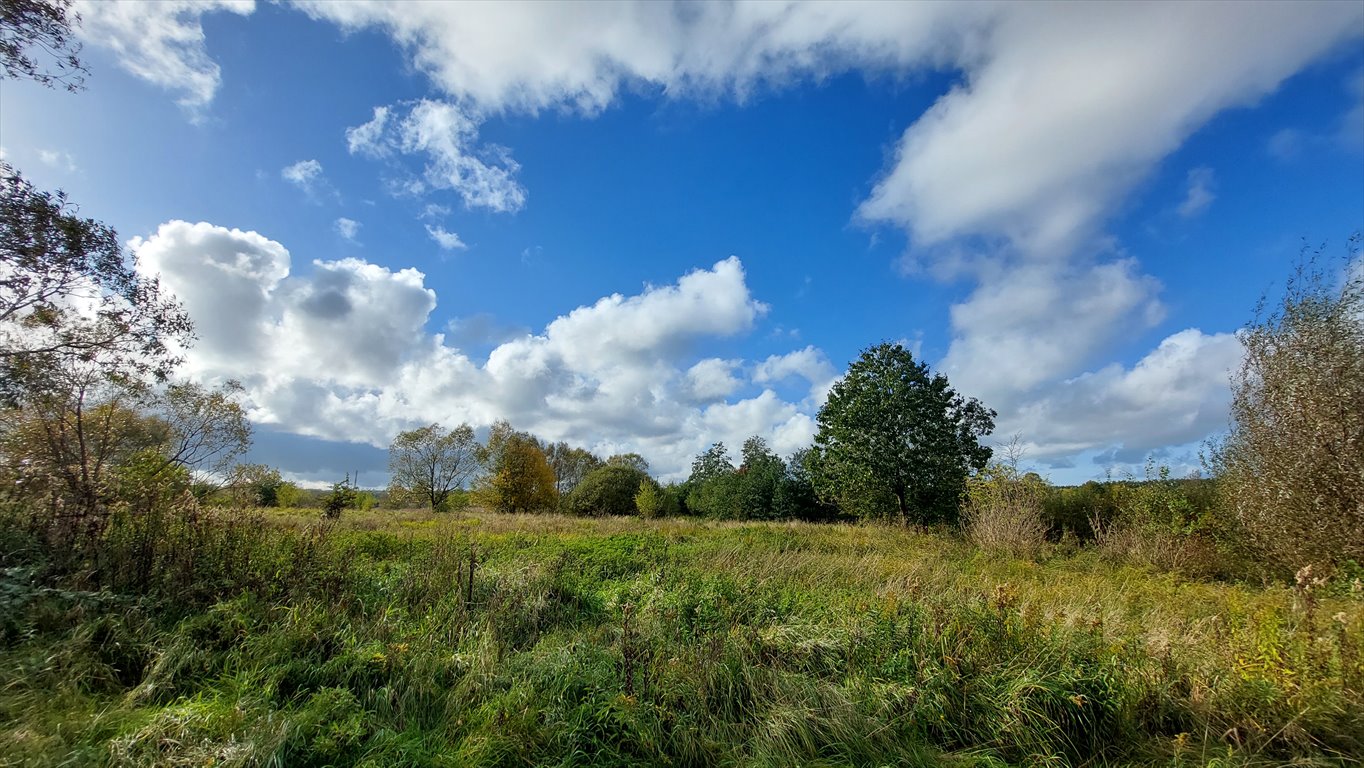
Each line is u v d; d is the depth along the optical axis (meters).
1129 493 16.52
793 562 10.33
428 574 7.65
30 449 8.28
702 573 8.93
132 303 8.98
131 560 6.39
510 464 40.75
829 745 3.97
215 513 8.05
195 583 6.11
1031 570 11.42
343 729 3.74
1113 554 13.48
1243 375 11.06
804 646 5.31
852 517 33.50
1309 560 9.81
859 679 4.64
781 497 34.84
